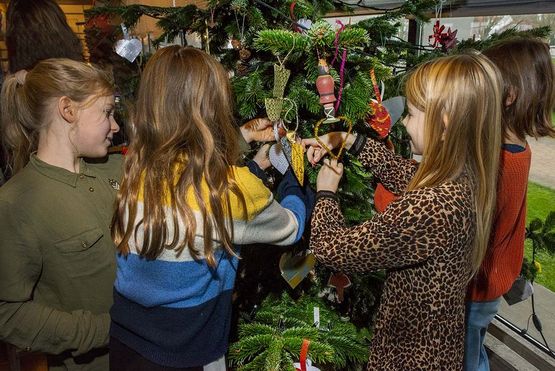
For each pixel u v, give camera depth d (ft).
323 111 3.91
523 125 4.38
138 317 3.11
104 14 5.41
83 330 3.52
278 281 5.56
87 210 3.62
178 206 2.78
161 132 2.98
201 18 4.48
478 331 4.75
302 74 3.93
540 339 7.73
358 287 5.48
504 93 4.34
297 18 4.06
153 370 3.06
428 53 5.54
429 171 3.24
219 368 3.31
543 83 4.28
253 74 3.84
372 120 3.90
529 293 5.80
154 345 3.07
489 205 3.33
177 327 3.04
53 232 3.46
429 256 3.17
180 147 2.93
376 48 5.17
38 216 3.41
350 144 4.36
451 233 3.09
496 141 3.21
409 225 3.09
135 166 3.01
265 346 4.50
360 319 5.65
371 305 5.64
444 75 3.11
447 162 3.16
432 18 7.57
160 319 3.05
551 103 4.39
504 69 4.36
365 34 3.52
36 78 3.42
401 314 3.51
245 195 3.00
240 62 4.23
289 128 4.16
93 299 3.71
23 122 3.56
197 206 2.82
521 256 4.67
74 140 3.55
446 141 3.15
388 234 3.14
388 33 4.97
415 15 5.35
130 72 6.15
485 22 7.24
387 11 5.51
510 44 4.46
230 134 3.19
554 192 7.87
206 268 3.00
